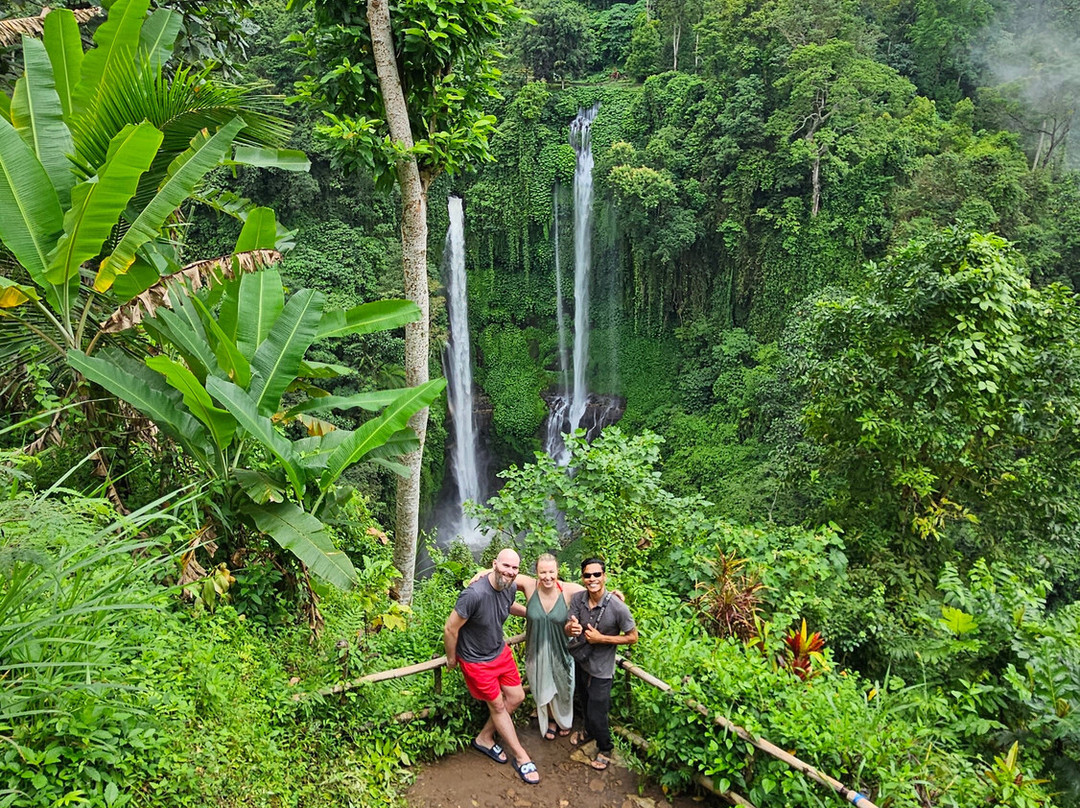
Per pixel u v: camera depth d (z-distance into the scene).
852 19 27.05
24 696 2.58
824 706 3.71
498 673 3.92
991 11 31.25
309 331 4.84
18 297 4.27
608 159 29.41
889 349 8.59
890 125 24.78
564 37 33.44
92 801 2.48
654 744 3.96
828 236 25.27
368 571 5.05
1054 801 4.07
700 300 30.03
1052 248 22.05
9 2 6.82
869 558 8.90
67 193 4.50
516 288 32.62
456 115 6.40
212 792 2.93
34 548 2.71
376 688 4.11
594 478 6.73
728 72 27.27
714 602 5.57
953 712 4.36
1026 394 8.20
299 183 24.66
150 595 3.16
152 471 5.47
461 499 30.89
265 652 4.12
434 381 4.75
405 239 6.20
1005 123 29.38
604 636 3.98
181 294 4.67
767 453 24.08
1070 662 4.39
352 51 6.11
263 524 4.27
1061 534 8.93
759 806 3.53
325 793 3.44
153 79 4.97
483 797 3.82
